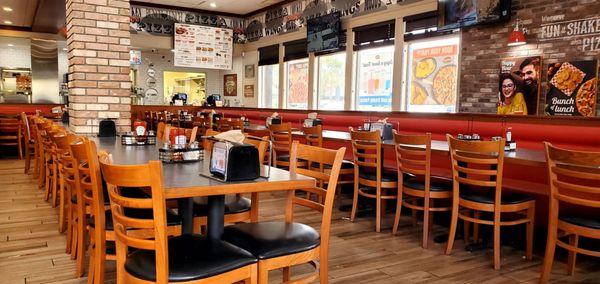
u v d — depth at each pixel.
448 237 3.66
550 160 2.86
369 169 5.01
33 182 6.26
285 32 11.25
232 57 12.95
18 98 12.84
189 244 1.94
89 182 2.70
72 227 3.36
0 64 12.69
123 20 5.19
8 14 10.45
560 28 5.60
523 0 6.00
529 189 3.88
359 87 9.28
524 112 6.01
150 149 3.41
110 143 3.86
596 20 5.24
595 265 3.38
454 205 3.52
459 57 6.94
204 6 11.82
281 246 1.96
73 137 3.15
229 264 1.77
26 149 7.02
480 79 6.61
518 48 6.07
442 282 3.00
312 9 10.26
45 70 12.49
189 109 12.02
